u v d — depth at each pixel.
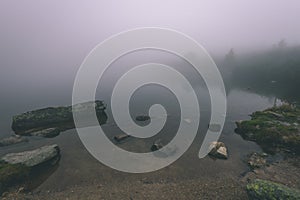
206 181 15.77
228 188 14.84
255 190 12.69
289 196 11.52
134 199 14.07
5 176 15.47
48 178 16.55
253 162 17.91
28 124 28.61
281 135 20.80
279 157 18.61
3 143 23.30
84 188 15.32
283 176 15.82
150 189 15.07
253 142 22.00
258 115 28.41
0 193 14.59
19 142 23.77
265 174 16.23
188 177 16.34
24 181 16.02
